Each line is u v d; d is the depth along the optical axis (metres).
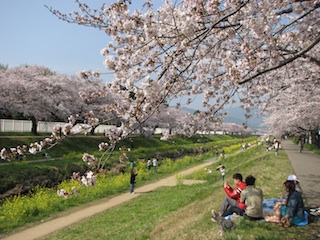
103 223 12.41
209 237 6.34
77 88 35.00
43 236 11.48
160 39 4.77
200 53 6.35
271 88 9.18
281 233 5.95
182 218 9.47
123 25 4.77
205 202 10.45
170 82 4.61
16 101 29.39
